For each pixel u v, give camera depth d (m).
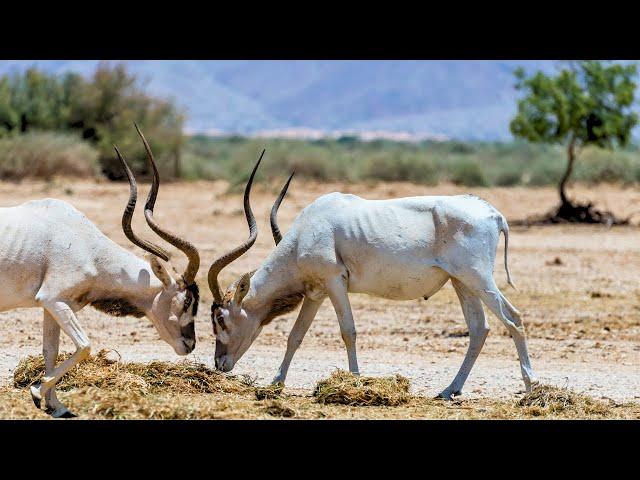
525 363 35.56
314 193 132.88
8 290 31.50
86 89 160.62
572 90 100.50
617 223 102.88
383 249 35.88
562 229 97.25
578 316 53.91
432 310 55.72
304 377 39.00
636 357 43.81
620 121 100.06
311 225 36.75
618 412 33.25
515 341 35.62
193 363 36.34
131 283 33.22
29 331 47.38
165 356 42.41
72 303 32.31
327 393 33.72
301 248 36.72
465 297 36.50
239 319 36.88
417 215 36.09
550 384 37.94
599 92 100.69
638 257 78.12
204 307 53.91
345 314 36.31
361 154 175.25
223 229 91.19
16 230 31.53
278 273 37.16
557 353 44.56
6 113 157.38
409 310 55.72
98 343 45.03
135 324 50.16
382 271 36.00
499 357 43.72
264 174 144.88
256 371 39.88
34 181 135.25
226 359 36.94
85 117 159.50
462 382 35.88
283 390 35.97
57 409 30.83
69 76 167.75
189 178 155.00
